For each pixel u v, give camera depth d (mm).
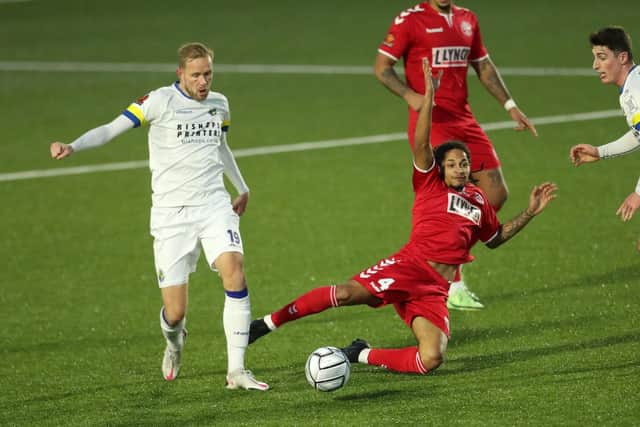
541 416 19641
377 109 56438
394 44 27953
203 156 22266
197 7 95375
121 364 24641
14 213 40312
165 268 22156
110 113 57875
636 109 21500
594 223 35219
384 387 21859
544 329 25484
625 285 28719
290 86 63281
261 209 39531
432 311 21625
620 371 21969
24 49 79312
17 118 57344
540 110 53594
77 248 35625
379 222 37156
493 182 28328
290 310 22391
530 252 32469
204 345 25844
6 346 26375
